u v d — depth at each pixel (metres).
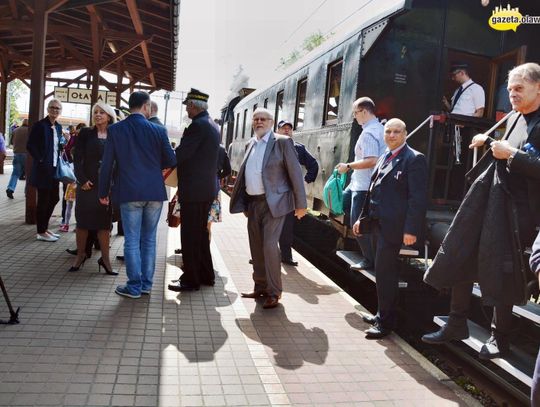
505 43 5.71
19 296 4.02
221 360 3.21
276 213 4.18
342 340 3.78
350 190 5.27
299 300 4.66
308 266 6.05
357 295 6.11
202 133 4.40
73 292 4.22
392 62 5.41
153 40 10.48
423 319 5.05
